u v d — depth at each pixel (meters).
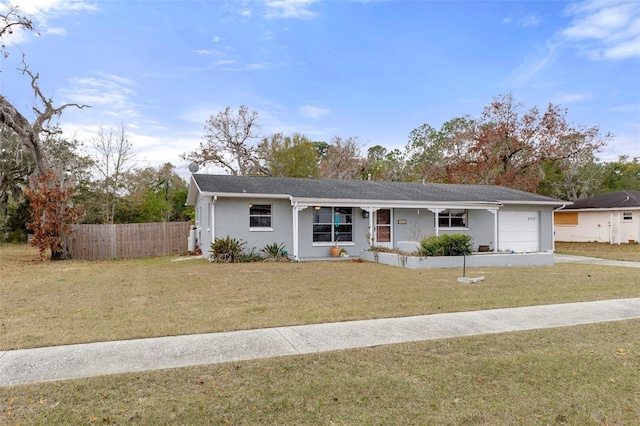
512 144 28.64
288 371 4.27
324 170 38.81
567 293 8.59
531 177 28.69
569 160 30.25
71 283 9.91
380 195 17.45
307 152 36.28
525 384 4.03
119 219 29.58
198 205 19.59
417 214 18.39
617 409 3.55
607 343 5.28
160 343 5.13
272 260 15.27
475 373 4.27
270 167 35.75
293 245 16.09
